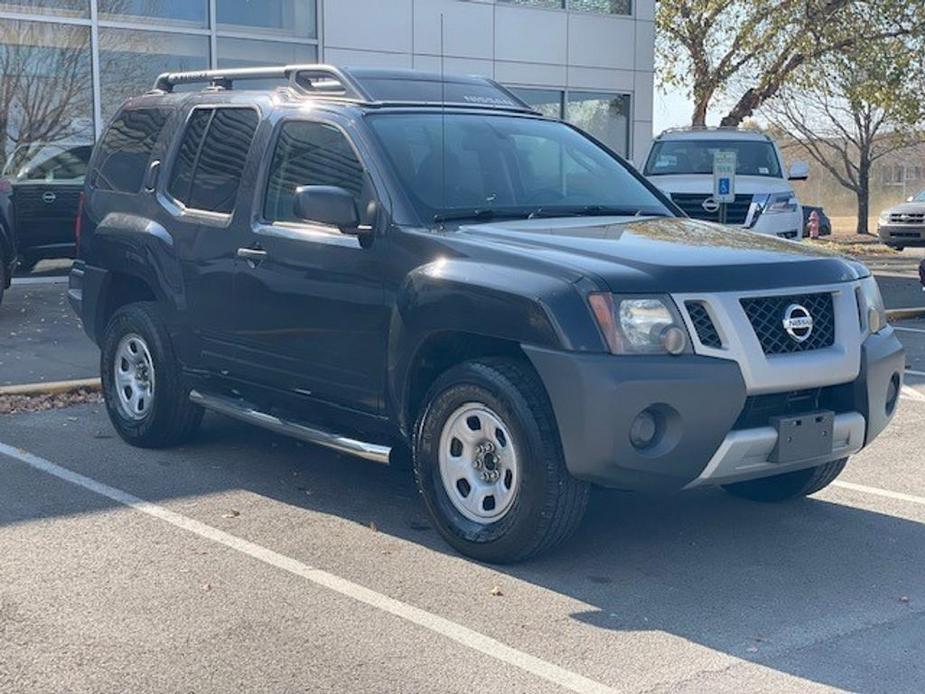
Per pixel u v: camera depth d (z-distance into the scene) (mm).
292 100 6941
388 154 6242
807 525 6406
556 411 5199
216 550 5836
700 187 15258
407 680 4426
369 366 6109
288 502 6645
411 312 5762
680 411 5164
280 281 6551
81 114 15914
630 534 6199
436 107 6812
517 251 5531
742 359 5277
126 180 7996
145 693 4297
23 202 15398
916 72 26922
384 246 5996
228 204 7051
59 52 15680
